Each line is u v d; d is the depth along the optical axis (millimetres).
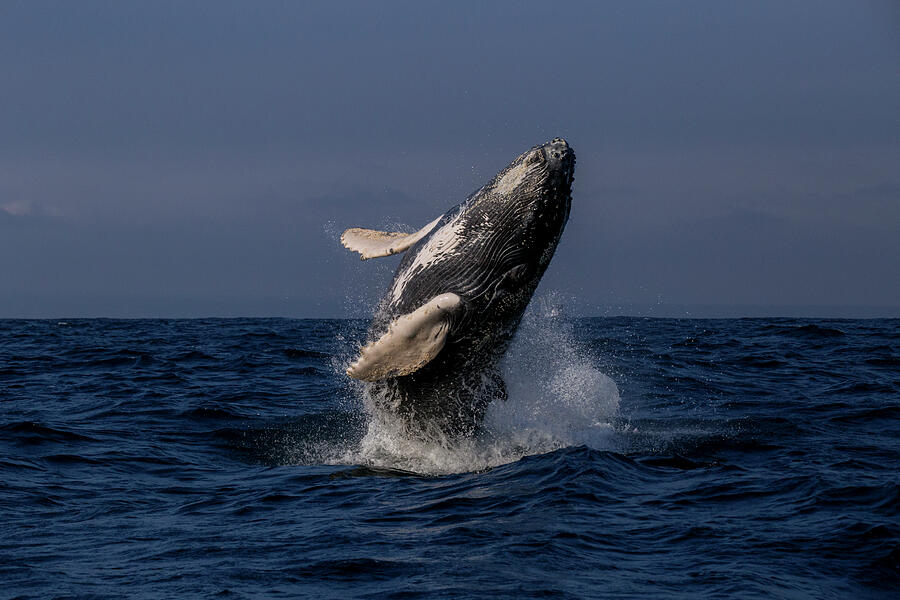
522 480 27797
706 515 24172
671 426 36531
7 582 19609
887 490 25625
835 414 39281
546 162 28797
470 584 19359
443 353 29984
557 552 21250
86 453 32500
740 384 48875
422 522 23844
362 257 33000
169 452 33219
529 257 29625
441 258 29797
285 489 27750
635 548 21625
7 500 26094
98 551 21719
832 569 20203
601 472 28109
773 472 28766
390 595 18844
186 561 20984
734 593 18797
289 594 18953
